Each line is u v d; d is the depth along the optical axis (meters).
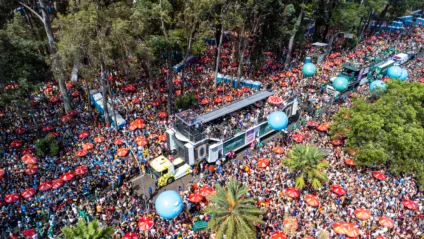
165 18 39.03
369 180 31.64
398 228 26.11
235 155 37.47
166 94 48.09
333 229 24.89
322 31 80.25
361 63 55.00
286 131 39.25
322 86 50.88
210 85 51.75
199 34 41.72
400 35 81.94
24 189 29.06
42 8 38.81
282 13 49.94
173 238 25.17
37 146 33.72
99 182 30.70
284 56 64.38
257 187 29.83
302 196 29.47
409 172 31.83
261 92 42.94
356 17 60.66
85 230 19.38
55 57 35.78
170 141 35.31
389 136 31.34
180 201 25.38
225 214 24.30
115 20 34.28
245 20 46.41
